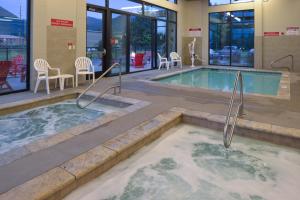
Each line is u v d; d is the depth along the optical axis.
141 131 3.59
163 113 4.43
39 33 6.15
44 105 5.45
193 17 13.64
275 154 3.46
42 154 2.81
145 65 11.14
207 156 3.42
